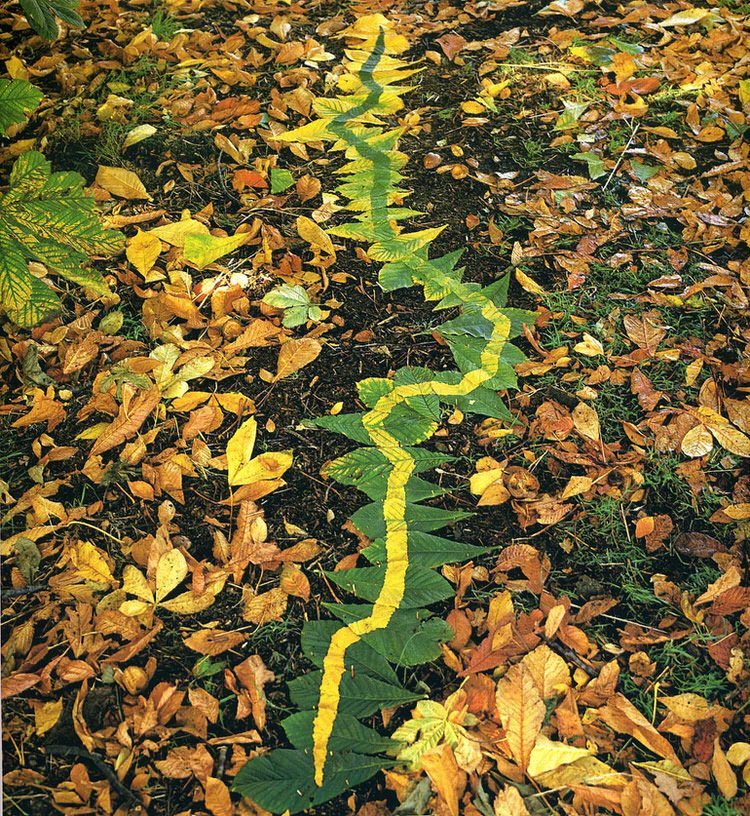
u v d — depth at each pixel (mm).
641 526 2023
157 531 1978
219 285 2504
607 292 2531
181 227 2611
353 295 2523
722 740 1711
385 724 1720
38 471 2090
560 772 1636
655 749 1668
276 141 2949
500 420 2236
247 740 1684
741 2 3574
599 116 3088
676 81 3221
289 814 1581
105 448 2121
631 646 1841
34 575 1915
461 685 1752
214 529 2020
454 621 1852
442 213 2762
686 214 2732
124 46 3258
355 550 1995
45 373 2287
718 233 2688
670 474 2127
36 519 2006
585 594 1925
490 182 2850
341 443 2197
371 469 2115
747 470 2150
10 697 1735
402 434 2184
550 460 2164
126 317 2430
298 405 2270
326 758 1644
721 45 3371
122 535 2000
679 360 2371
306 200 2789
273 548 1970
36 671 1774
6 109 1979
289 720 1688
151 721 1695
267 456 2117
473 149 2977
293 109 3094
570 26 3500
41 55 3180
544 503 2061
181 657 1820
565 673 1761
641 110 3080
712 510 2076
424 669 1805
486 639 1813
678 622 1883
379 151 2949
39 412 2184
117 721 1715
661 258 2625
